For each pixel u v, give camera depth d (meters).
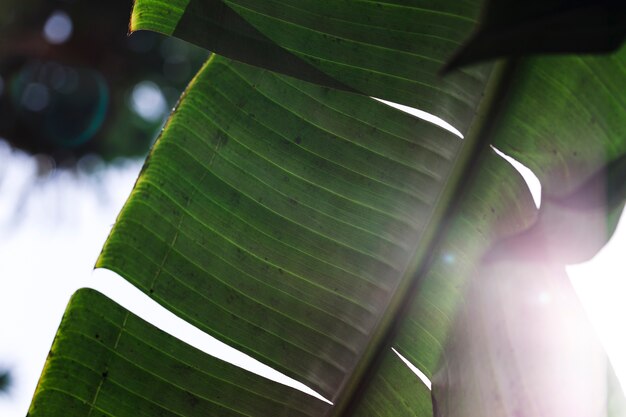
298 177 1.05
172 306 1.05
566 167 0.95
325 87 1.03
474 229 1.00
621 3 0.75
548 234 0.94
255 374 1.07
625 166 0.92
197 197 1.05
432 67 0.98
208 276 1.06
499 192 0.99
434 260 1.02
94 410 1.06
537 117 0.96
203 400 1.07
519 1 0.75
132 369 1.06
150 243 1.05
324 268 1.05
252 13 1.00
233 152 1.05
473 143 0.98
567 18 0.75
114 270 1.05
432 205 1.02
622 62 0.92
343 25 0.99
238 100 1.04
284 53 1.00
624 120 0.93
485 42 0.75
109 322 1.06
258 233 1.05
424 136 1.01
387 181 1.03
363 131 1.03
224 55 0.99
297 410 1.07
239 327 1.06
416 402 1.05
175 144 1.05
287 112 1.04
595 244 0.93
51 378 1.06
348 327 1.06
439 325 1.03
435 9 0.97
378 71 0.99
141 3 1.00
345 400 1.06
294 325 1.06
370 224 1.04
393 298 1.04
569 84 0.94
